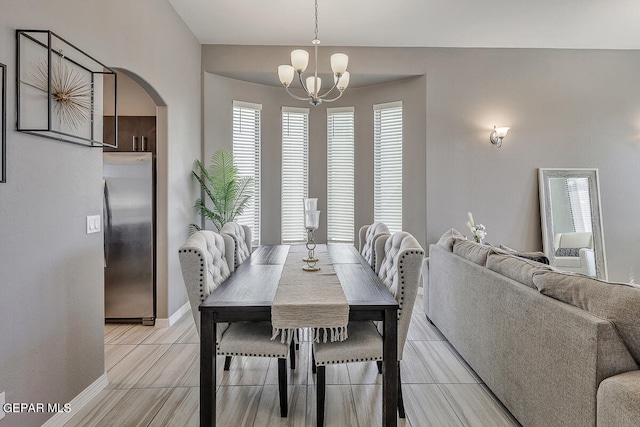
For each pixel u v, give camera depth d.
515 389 2.00
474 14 3.85
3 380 1.62
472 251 2.77
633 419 1.20
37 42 1.81
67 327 2.06
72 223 2.10
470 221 4.43
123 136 3.91
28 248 1.76
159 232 3.58
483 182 4.76
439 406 2.22
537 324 1.78
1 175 1.60
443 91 4.71
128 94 3.91
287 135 5.30
